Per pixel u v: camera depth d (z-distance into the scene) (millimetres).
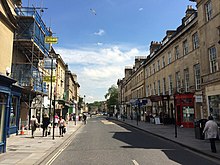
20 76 19344
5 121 10062
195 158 9023
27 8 19938
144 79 42906
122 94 77000
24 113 21141
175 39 27359
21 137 15758
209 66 18469
